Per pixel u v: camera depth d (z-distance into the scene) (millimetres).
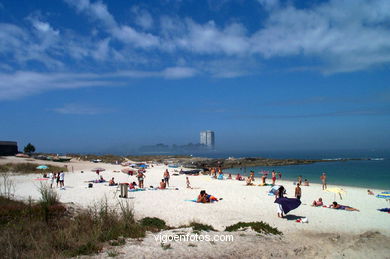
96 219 11531
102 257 7980
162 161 90438
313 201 21375
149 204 18922
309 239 12000
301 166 74375
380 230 13852
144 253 8414
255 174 55531
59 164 60219
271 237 11539
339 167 68062
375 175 48156
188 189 27625
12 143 76438
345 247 10906
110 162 78625
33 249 8602
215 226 13891
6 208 12711
